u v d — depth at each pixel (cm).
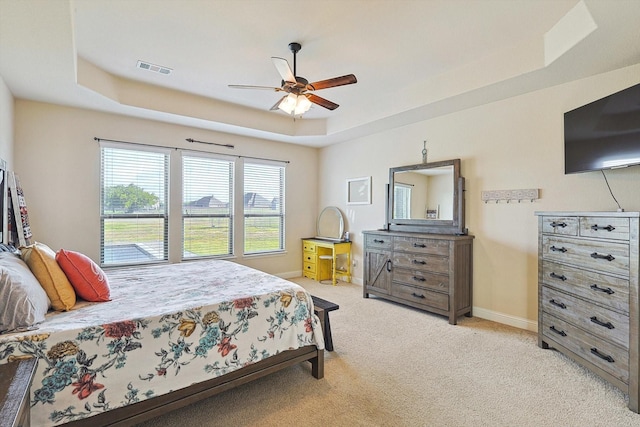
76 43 275
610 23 204
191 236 465
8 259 173
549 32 256
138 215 420
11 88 307
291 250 575
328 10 230
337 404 197
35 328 148
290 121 509
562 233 252
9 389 109
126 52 293
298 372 237
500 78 292
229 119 441
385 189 479
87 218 379
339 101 431
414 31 258
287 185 568
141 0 217
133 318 164
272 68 328
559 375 231
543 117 313
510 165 338
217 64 319
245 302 201
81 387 145
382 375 232
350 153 540
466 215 378
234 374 193
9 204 284
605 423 179
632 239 191
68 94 325
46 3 176
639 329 187
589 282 224
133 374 158
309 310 229
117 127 397
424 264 368
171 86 377
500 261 346
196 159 468
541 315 277
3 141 285
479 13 233
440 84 344
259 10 230
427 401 200
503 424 179
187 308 181
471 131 373
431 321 347
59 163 361
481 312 362
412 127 440
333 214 571
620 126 234
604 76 274
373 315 366
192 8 227
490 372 236
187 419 182
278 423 179
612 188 270
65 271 191
